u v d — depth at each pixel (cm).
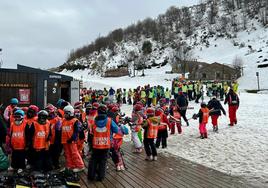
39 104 1698
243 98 3362
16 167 815
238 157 1047
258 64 8094
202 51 12988
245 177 831
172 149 1209
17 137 804
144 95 2770
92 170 792
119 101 3158
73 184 715
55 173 800
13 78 1619
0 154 811
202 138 1381
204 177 826
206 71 7681
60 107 1037
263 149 1138
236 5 16575
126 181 785
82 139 903
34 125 817
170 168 920
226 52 12162
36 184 685
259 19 14275
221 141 1303
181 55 10325
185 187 740
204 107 1388
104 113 800
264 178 821
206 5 18138
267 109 2345
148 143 1023
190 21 16788
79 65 14662
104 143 789
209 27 15300
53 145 888
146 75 9019
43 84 1734
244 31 13775
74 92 2012
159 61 13025
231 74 7456
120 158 903
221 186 750
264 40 11888
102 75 10544
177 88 2873
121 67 11794
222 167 938
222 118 1966
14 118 819
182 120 1986
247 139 1313
